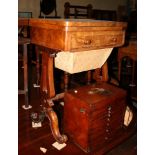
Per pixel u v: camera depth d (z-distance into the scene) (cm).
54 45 122
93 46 125
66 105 146
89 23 118
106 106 137
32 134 158
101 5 446
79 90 150
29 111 192
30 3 358
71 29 112
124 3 470
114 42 139
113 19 447
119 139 154
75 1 404
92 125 133
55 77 278
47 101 151
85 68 155
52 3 378
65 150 141
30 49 325
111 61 316
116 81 239
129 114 166
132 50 215
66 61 143
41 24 130
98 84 165
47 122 175
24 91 192
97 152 139
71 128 147
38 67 249
